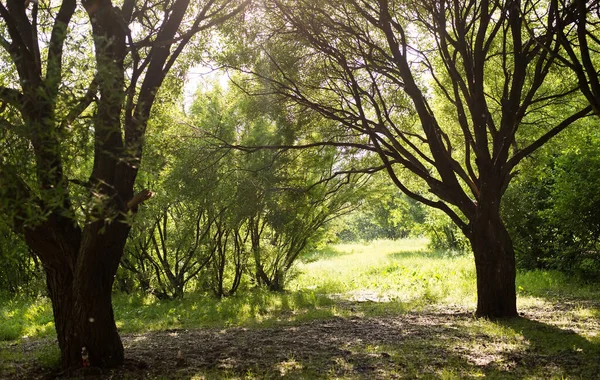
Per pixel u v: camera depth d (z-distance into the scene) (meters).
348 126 10.77
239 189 13.62
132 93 6.45
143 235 14.55
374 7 10.84
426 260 23.34
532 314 10.80
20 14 6.38
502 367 6.88
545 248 17.33
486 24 9.80
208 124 13.41
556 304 12.03
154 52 6.89
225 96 14.51
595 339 8.27
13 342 10.03
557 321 9.96
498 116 13.44
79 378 6.37
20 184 4.59
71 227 6.54
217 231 15.44
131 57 6.58
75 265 6.60
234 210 13.88
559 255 16.16
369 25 11.49
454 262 21.20
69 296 6.70
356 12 10.88
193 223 15.12
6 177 4.25
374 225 46.25
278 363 7.32
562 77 12.34
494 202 10.30
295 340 8.88
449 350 7.87
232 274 16.62
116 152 6.11
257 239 15.96
